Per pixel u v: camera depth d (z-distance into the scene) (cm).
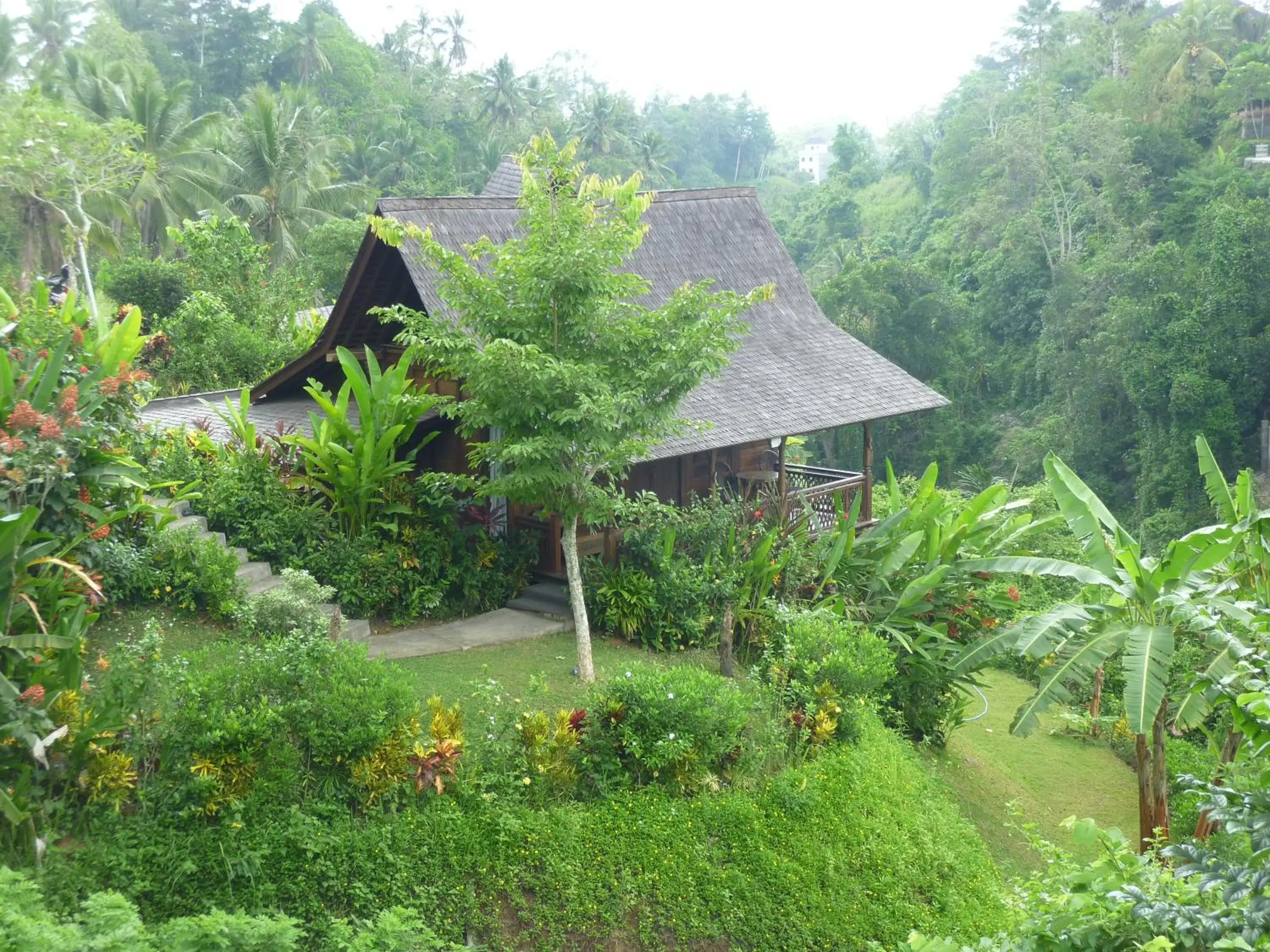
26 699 813
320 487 1481
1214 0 7125
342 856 898
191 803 881
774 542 1595
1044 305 5375
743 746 1152
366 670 1002
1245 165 5447
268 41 7119
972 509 1628
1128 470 4759
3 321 1094
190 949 682
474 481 1369
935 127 9300
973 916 1091
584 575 1535
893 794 1205
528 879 956
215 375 2298
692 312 1259
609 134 8350
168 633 1180
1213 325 4322
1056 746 1866
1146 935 691
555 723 1095
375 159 6431
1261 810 606
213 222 2869
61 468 888
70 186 2772
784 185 11500
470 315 1250
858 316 5206
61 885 793
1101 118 5706
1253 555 1329
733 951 984
